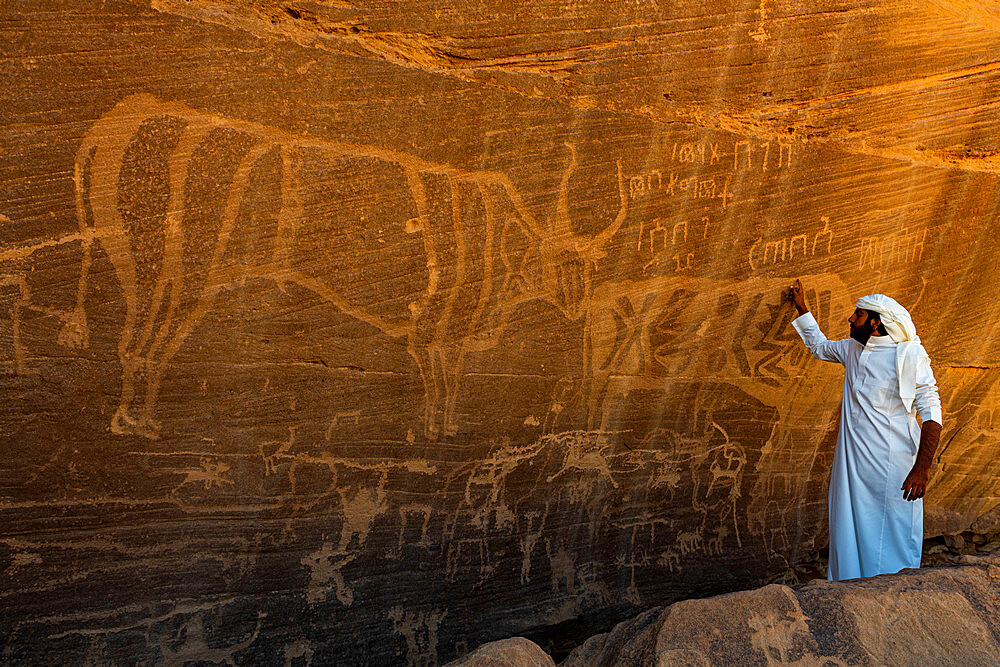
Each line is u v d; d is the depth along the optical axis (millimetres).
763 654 1854
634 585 3129
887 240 3213
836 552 3021
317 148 2158
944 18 2930
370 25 2152
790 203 2951
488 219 2441
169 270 2053
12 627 2039
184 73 1966
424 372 2471
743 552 3393
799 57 2758
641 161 2627
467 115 2324
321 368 2312
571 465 2865
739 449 3270
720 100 2701
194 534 2242
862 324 2881
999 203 3365
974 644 1942
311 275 2230
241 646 2348
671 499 3162
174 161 2004
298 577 2418
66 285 1946
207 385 2170
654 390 2957
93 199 1934
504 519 2768
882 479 2850
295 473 2350
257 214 2123
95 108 1894
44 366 1960
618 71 2500
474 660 1872
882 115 2994
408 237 2334
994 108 3178
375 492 2498
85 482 2068
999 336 3664
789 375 3252
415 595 2627
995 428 3934
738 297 2998
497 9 2285
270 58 2051
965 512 4051
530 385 2676
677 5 2518
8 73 1793
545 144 2461
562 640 2975
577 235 2604
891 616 1989
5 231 1855
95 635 2143
